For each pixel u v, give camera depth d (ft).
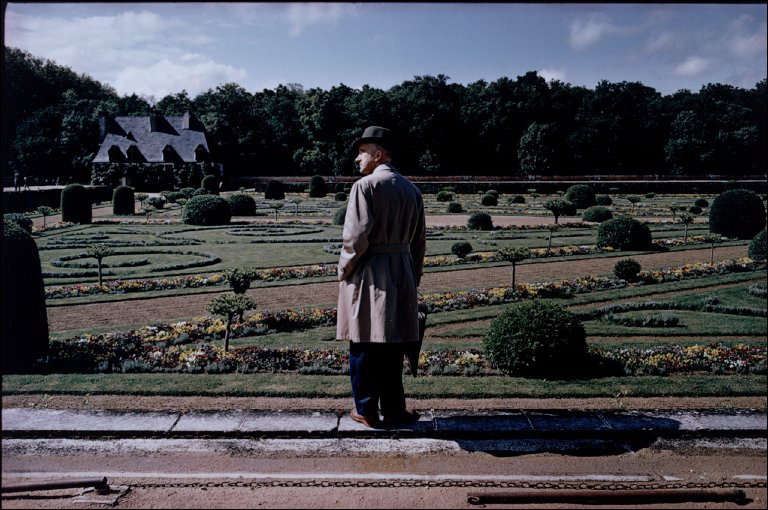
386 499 12.41
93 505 12.17
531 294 42.04
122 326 33.45
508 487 12.77
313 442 15.30
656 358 24.63
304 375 22.20
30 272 24.39
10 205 112.06
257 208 129.80
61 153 215.10
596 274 51.37
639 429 15.65
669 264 57.06
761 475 13.57
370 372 15.42
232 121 236.02
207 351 25.59
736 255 62.18
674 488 12.66
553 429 15.62
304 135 236.22
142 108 264.11
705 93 215.10
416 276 16.21
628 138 216.13
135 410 17.44
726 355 25.22
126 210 116.26
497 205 135.95
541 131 213.46
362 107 223.10
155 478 13.39
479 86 229.86
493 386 20.06
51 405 17.95
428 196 173.99
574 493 12.10
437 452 14.74
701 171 205.98
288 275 50.80
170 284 46.19
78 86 244.83
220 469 13.93
